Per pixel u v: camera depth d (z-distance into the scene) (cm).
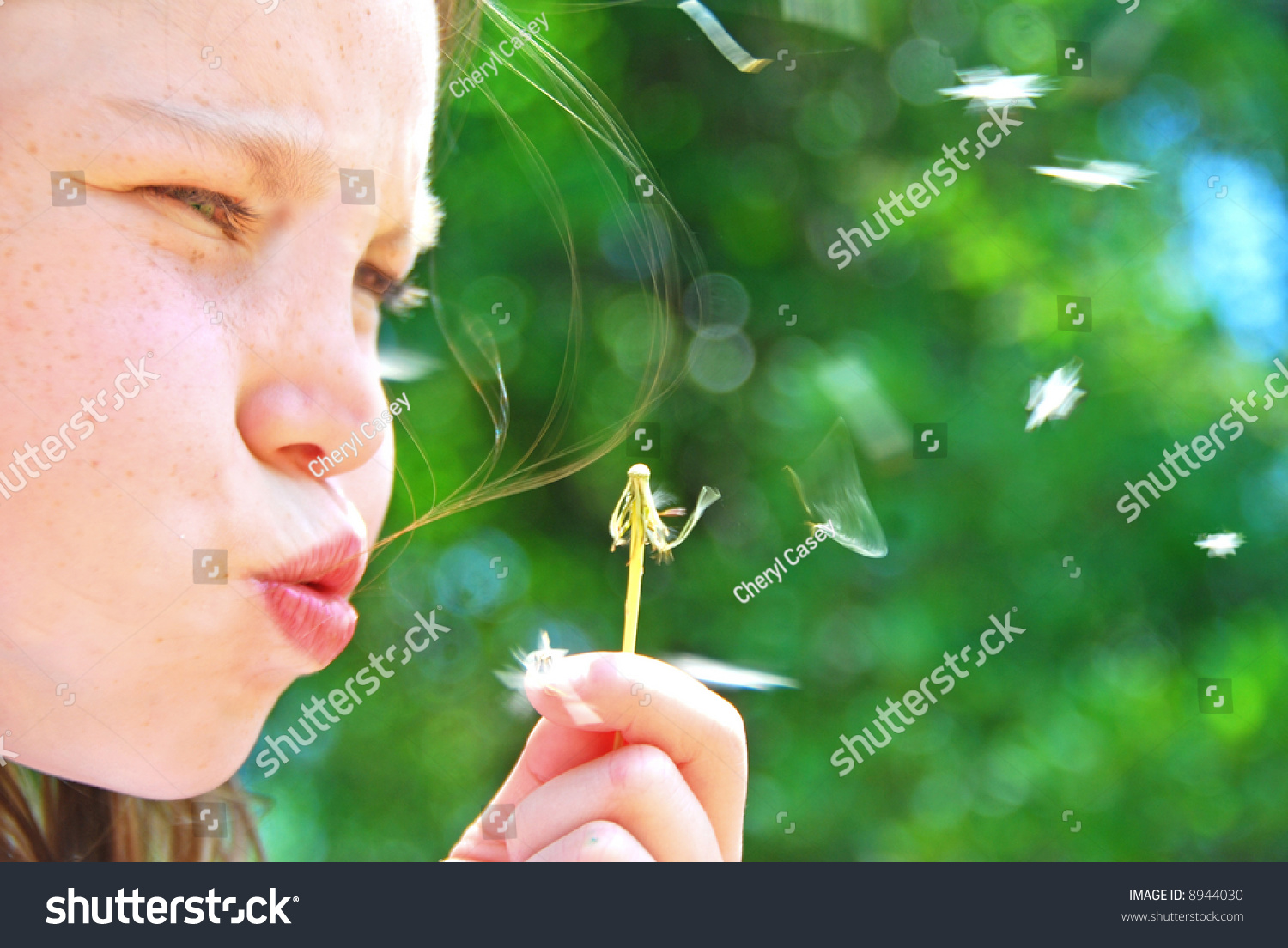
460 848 121
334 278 118
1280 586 235
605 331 204
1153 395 237
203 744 118
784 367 223
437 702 203
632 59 224
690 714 119
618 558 219
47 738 117
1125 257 237
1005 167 235
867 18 205
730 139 228
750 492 218
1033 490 228
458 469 196
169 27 116
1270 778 226
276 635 118
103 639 117
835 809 214
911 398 224
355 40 118
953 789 218
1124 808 221
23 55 115
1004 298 235
